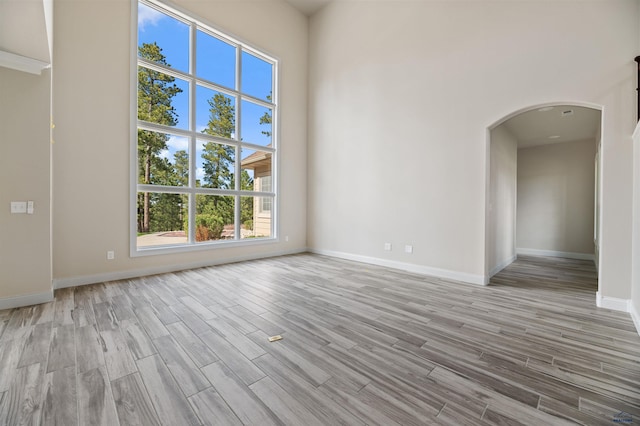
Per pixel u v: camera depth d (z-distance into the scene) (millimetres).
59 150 3303
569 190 6426
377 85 4918
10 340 2066
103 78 3598
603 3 2934
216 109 4895
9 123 2711
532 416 1369
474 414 1380
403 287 3572
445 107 4082
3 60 2611
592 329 2375
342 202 5504
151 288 3396
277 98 5676
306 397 1491
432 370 1760
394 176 4680
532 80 3350
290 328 2336
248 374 1691
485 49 3705
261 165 5809
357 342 2111
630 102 2797
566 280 4051
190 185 4543
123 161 3773
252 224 5527
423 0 4301
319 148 5965
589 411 1406
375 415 1365
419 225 4363
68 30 3340
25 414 1344
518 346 2078
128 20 3791
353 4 5293
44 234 2869
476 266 3803
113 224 3709
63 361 1804
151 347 1997
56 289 3297
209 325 2373
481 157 3756
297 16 6023
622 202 2816
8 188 2707
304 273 4250
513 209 5859
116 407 1401
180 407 1405
